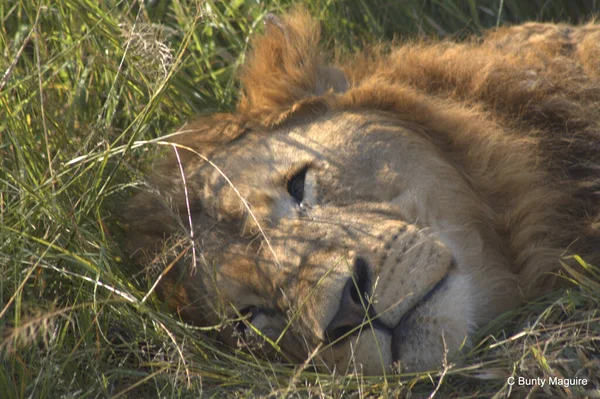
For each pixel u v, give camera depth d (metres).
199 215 8.20
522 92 8.80
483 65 9.02
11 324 7.93
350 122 8.09
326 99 8.44
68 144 9.74
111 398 7.14
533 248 7.98
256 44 9.59
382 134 7.96
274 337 7.57
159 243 8.59
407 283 7.05
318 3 12.27
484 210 8.09
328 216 7.47
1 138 9.65
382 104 8.46
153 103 9.12
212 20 11.49
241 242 7.70
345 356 7.04
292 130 8.26
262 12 11.99
